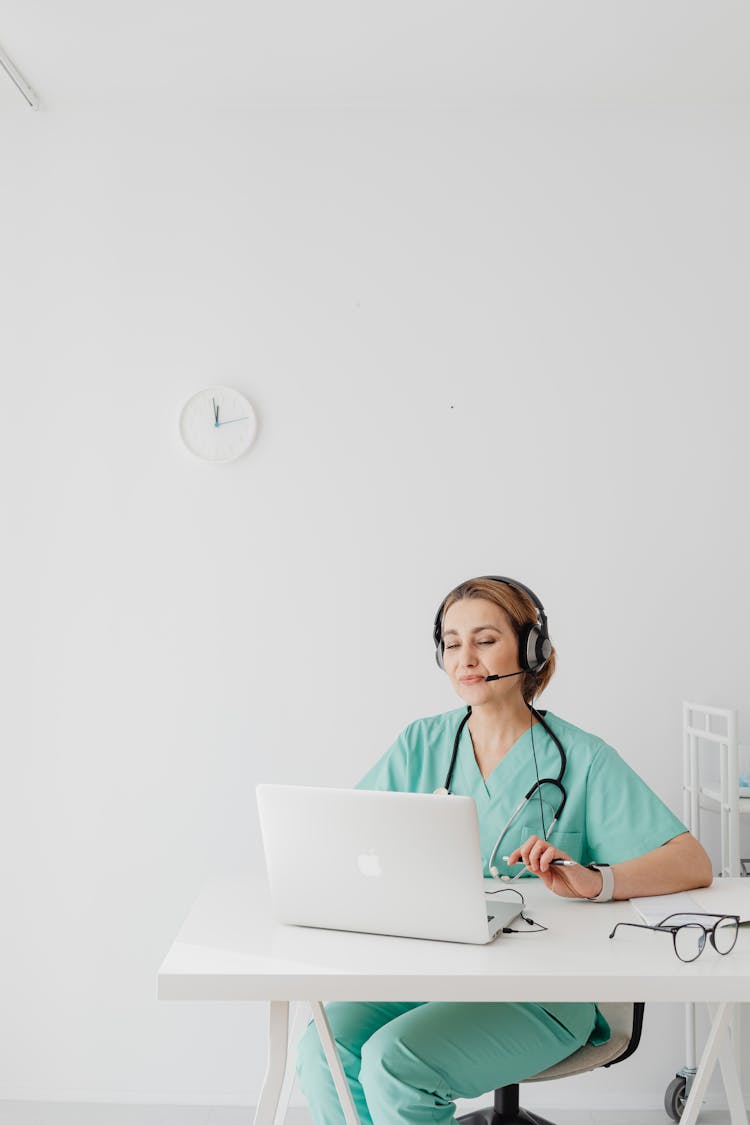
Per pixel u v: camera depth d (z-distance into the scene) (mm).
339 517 2844
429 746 2123
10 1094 2754
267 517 2848
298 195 2900
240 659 2824
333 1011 1877
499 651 2023
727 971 1428
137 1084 2758
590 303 2867
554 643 2805
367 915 1598
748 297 2859
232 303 2885
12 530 2854
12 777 2812
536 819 1981
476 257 2881
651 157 2887
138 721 2818
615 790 1958
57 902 2791
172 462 2859
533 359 2861
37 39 2639
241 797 2801
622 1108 2721
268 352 2875
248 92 2867
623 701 2795
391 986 1412
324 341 2875
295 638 2824
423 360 2865
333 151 2902
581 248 2877
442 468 2848
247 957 1494
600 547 2824
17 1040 2770
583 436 2846
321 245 2895
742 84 2818
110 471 2859
